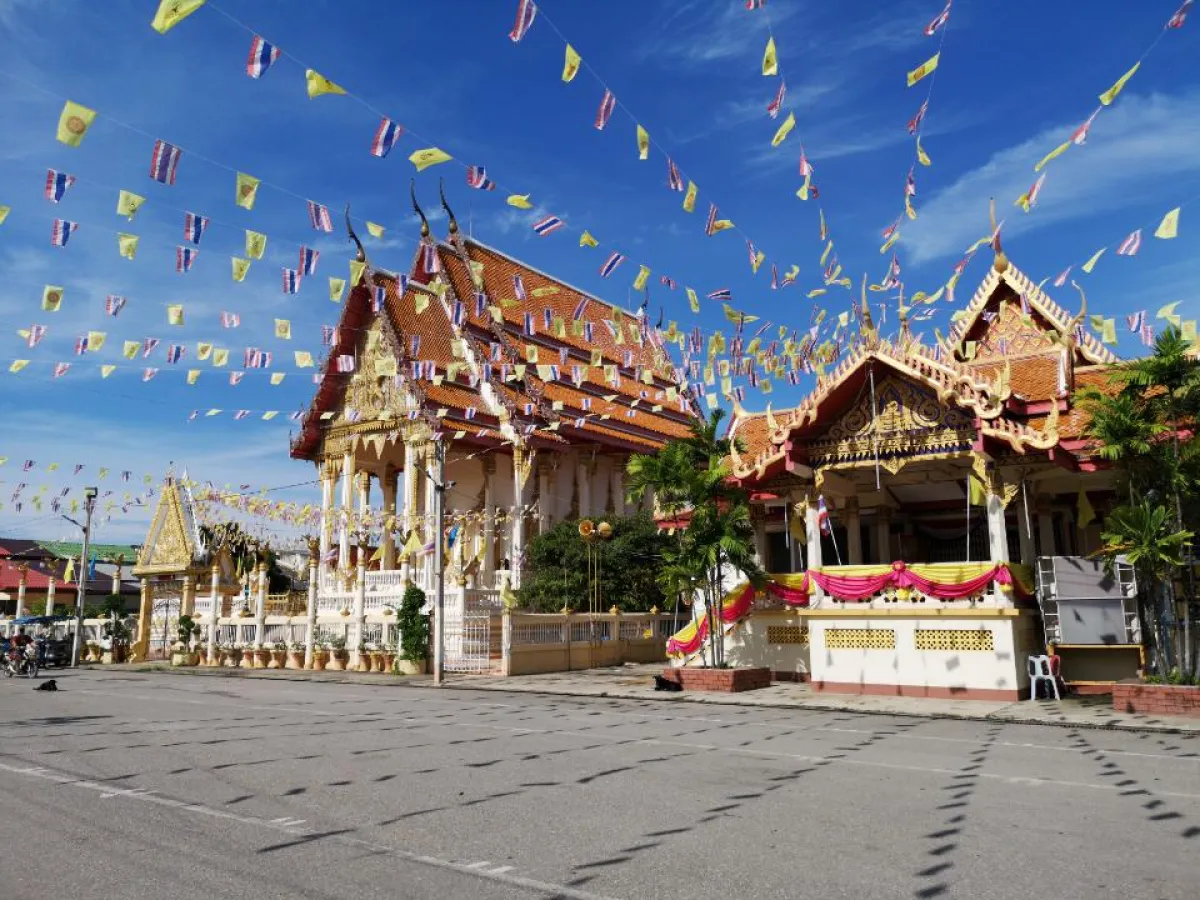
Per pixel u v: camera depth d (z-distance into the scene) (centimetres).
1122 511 1686
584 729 1529
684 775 1073
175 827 820
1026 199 1426
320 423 4372
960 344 2858
